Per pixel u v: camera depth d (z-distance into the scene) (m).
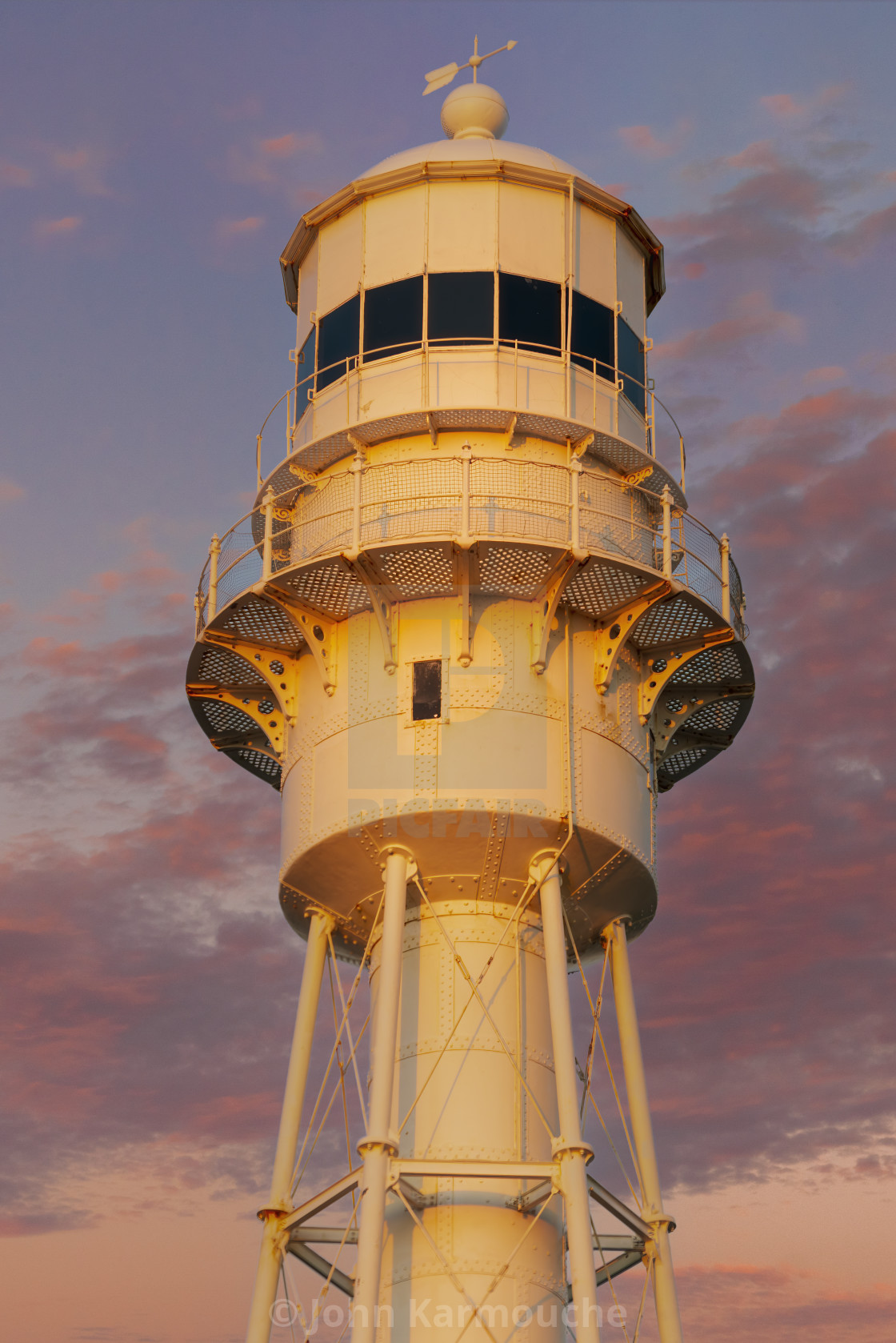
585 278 34.22
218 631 32.91
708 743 35.88
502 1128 29.81
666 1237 30.50
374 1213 27.14
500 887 31.00
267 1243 29.61
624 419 33.84
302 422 34.31
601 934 33.16
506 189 34.06
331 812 30.88
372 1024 31.88
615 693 32.12
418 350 33.00
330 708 31.78
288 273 36.91
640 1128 31.33
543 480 32.03
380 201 34.41
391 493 31.80
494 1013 30.52
